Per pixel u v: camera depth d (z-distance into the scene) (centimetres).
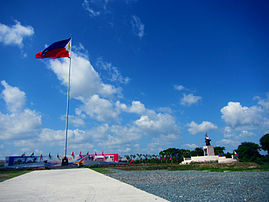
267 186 1228
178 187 1269
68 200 899
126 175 2203
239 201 867
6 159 3856
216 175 2036
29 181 1675
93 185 1363
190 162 5506
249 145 7869
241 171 2556
